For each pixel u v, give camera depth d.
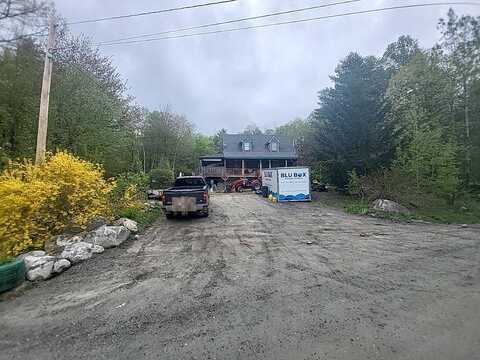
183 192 13.63
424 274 6.32
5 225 7.90
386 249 8.53
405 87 25.67
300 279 6.01
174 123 49.53
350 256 7.76
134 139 25.98
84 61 20.50
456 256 7.79
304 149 35.41
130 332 4.02
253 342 3.71
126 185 12.92
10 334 4.04
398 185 17.62
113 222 10.64
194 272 6.54
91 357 3.46
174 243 9.30
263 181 26.11
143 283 5.90
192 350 3.56
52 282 6.11
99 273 6.58
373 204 16.86
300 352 3.48
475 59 22.47
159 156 47.38
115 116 19.94
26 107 14.66
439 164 18.41
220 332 3.97
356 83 21.78
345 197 22.09
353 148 21.59
